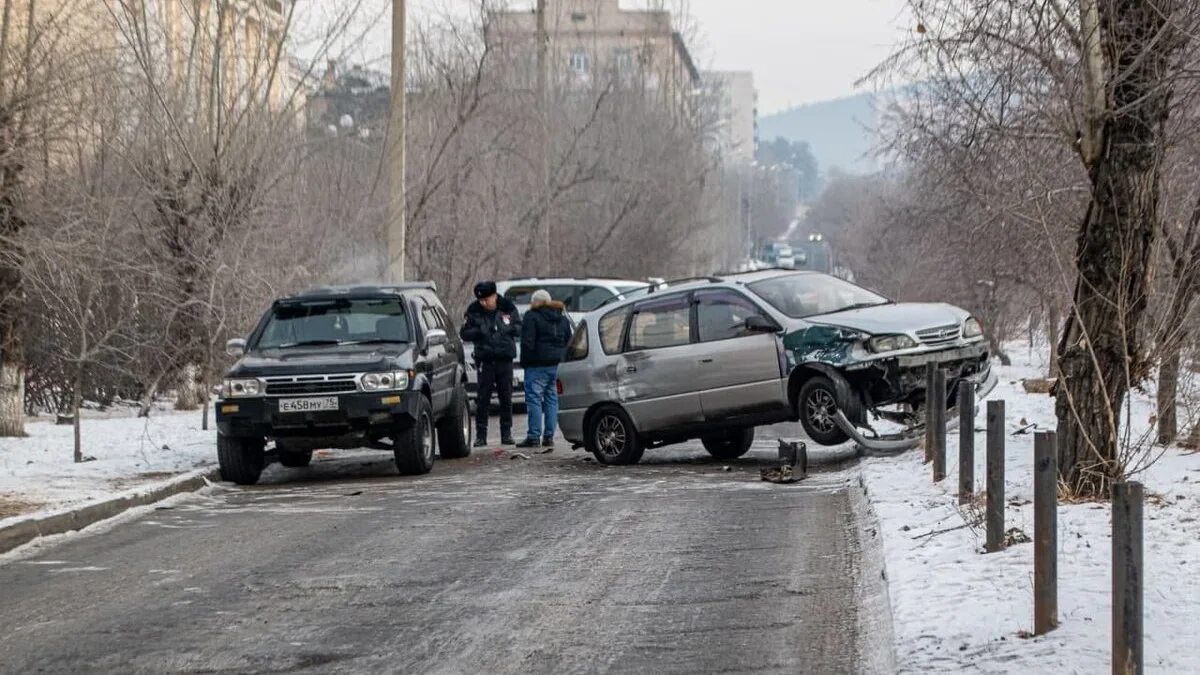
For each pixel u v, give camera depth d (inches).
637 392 1270.9
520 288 2047.2
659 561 775.1
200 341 1731.1
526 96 2844.5
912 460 1118.4
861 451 1245.7
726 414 1234.0
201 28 1851.6
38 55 1509.6
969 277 2378.2
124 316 1711.4
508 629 622.2
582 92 3671.3
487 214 2664.9
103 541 893.2
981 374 1240.8
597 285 2039.9
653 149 3806.6
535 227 2829.7
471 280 2615.7
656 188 3727.9
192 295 1690.5
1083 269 842.8
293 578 749.9
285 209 1903.3
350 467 1341.0
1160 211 964.0
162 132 1740.9
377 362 1193.4
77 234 1525.6
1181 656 506.3
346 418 1176.2
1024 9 809.5
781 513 935.0
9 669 572.4
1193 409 1160.8
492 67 2696.9
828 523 885.8
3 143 1450.5
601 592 697.0
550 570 756.6
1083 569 651.5
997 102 911.0
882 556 741.9
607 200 3486.7
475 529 904.3
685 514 945.5
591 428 1305.4
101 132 1670.8
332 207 2132.1
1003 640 544.4
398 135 1834.4
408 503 1039.6
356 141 2235.5
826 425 1181.1
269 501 1081.4
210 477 1193.4
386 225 2015.3
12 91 1450.5
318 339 1263.5
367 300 1286.9
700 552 799.7
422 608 668.1
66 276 1528.1
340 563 791.1
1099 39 802.8
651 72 4057.6
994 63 868.6
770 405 1210.6
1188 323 951.6
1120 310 826.8
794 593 682.2
